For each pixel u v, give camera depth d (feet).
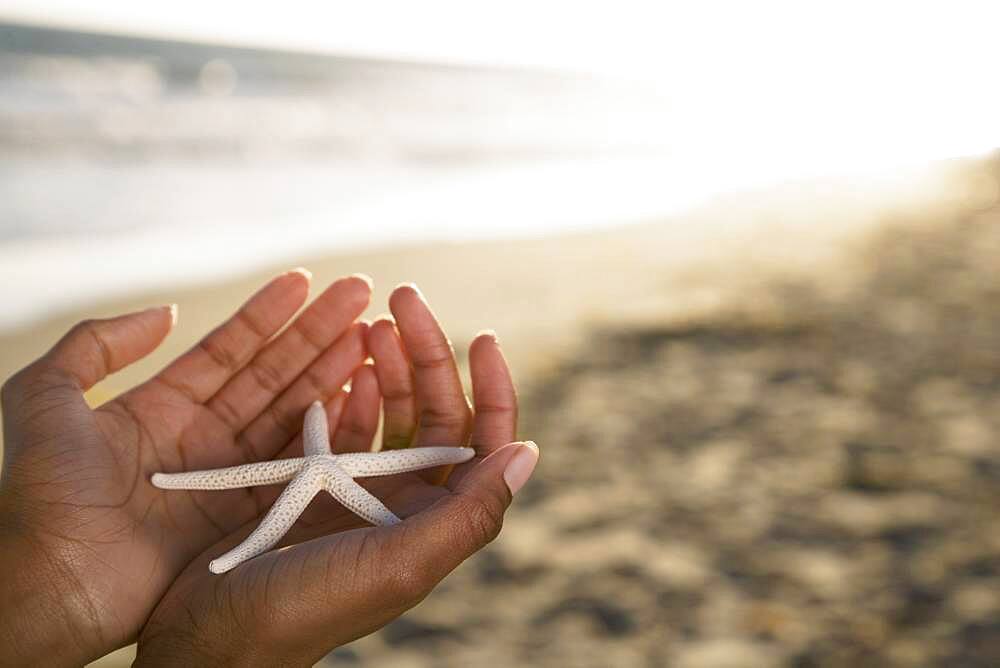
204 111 12.82
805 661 1.89
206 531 1.40
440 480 1.44
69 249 5.61
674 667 1.90
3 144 8.94
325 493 1.43
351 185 8.70
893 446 2.65
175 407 1.45
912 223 6.23
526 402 3.14
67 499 1.31
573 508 2.43
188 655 1.21
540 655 1.95
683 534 2.28
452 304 4.55
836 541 2.21
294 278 1.50
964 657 1.86
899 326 3.77
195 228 6.44
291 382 1.52
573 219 7.37
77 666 1.29
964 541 2.17
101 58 21.49
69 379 1.37
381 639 2.01
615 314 4.19
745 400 3.09
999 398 2.95
